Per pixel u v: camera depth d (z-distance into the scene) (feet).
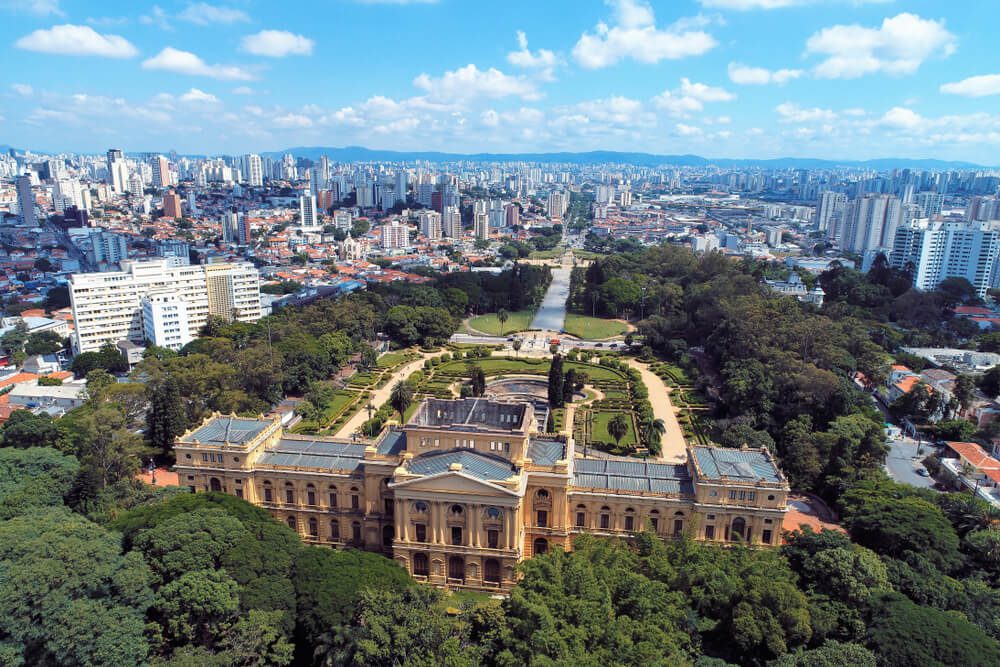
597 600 366.63
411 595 382.01
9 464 539.70
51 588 369.50
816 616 381.81
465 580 495.00
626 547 456.04
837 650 343.87
